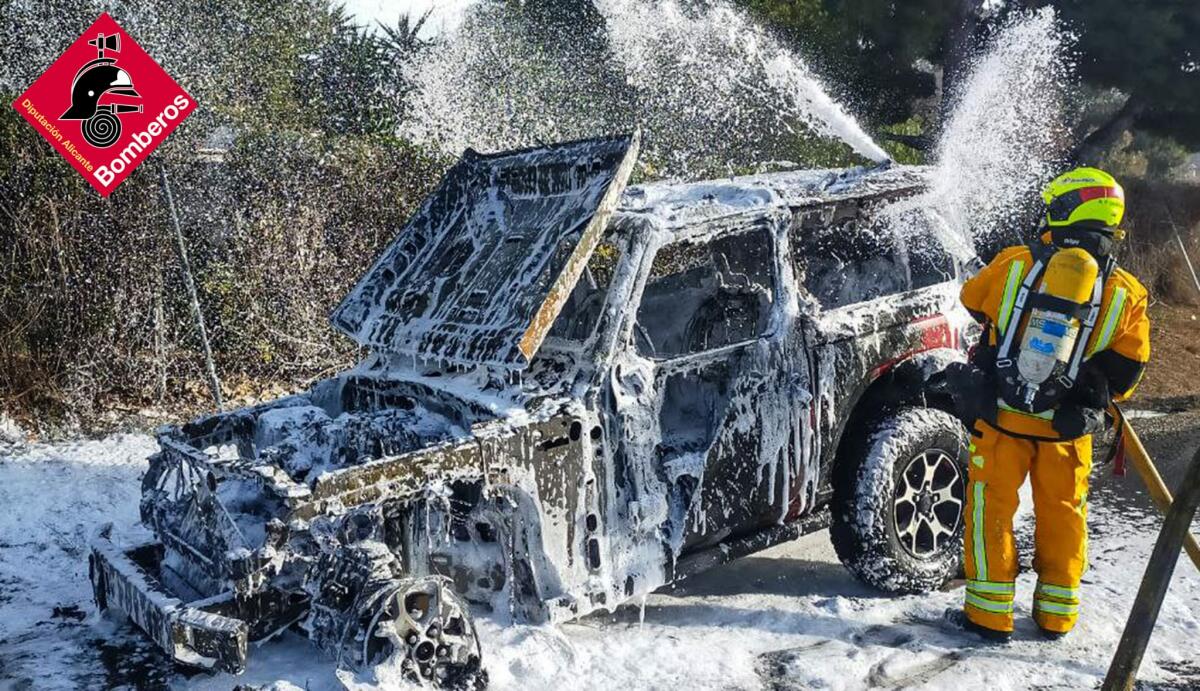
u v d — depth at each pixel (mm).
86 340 8031
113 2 8672
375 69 10938
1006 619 4508
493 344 4309
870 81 13227
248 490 4426
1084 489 4500
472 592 4477
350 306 5379
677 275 6125
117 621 4902
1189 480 3732
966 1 12445
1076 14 11992
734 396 4617
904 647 4445
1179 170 16562
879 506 4859
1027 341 4207
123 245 8078
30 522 6121
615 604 4375
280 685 3961
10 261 7820
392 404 5035
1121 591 5078
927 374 5098
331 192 8789
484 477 4062
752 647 4492
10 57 8242
